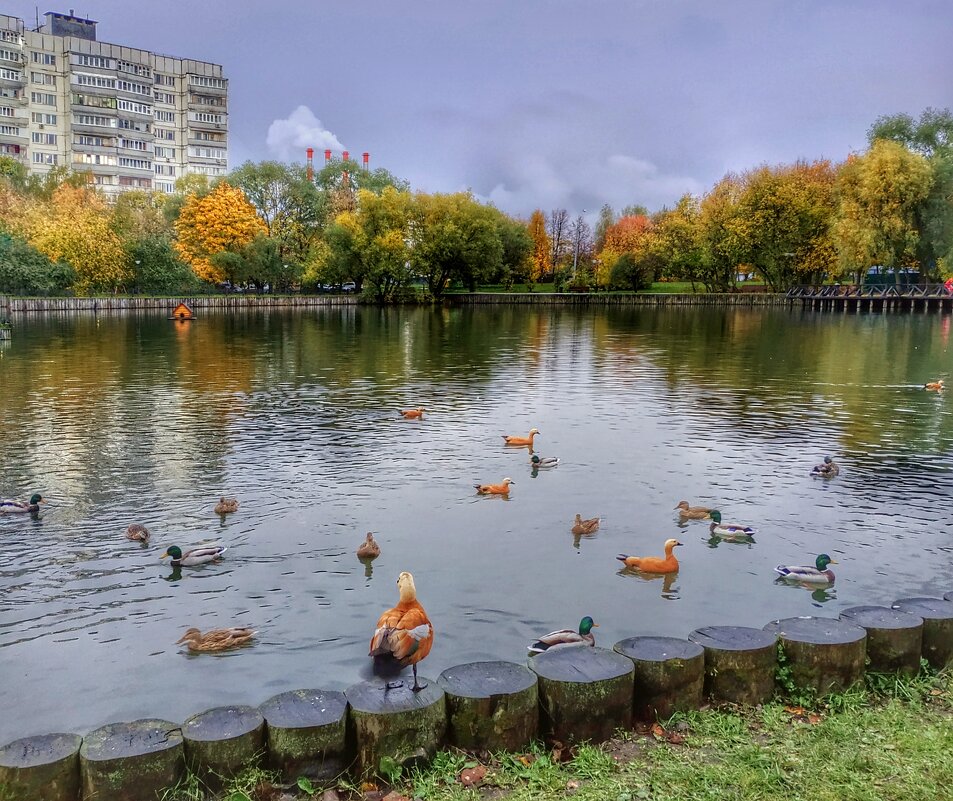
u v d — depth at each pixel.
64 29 135.00
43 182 102.38
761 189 76.81
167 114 147.50
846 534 12.20
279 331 50.06
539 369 31.33
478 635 8.81
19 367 30.69
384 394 24.86
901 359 34.69
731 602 9.78
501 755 6.05
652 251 94.25
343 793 5.76
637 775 5.64
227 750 5.69
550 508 13.41
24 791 5.36
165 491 14.16
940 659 7.37
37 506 12.92
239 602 9.68
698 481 15.03
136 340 42.62
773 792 5.29
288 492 14.13
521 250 105.81
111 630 8.95
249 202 88.44
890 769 5.49
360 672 8.01
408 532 12.17
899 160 62.16
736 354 37.00
